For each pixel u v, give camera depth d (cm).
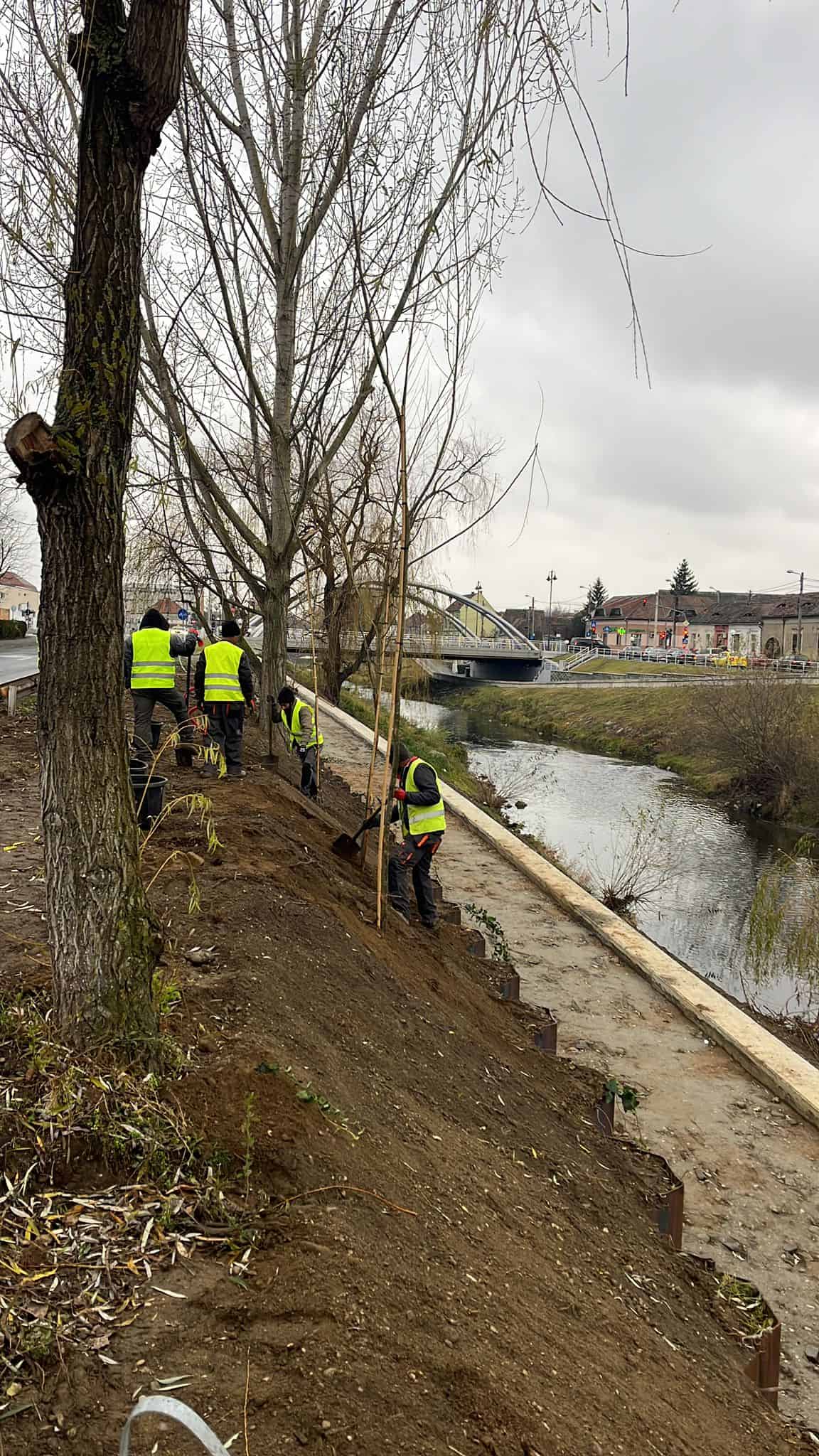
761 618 8956
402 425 625
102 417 317
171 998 408
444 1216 359
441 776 2305
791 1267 590
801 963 1627
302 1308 257
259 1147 324
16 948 479
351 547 1447
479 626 8138
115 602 336
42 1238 266
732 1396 401
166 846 717
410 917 889
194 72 798
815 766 2886
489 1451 238
